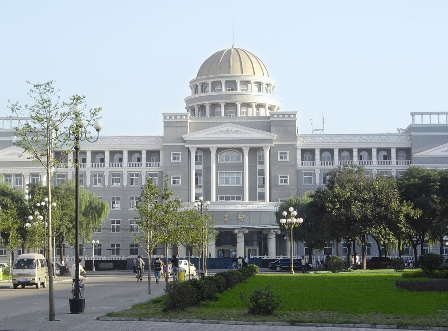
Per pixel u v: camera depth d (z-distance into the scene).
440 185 93.25
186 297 30.97
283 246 118.44
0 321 28.11
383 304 33.31
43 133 31.97
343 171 88.94
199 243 75.19
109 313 30.06
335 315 28.81
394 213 78.75
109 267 103.38
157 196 48.75
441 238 92.38
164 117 123.88
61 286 59.31
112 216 122.75
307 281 53.88
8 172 122.94
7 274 80.75
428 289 41.75
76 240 32.56
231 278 45.91
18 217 83.81
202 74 142.12
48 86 30.83
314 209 88.75
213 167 122.50
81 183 123.94
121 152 125.38
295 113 123.62
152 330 24.58
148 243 47.09
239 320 27.09
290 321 26.52
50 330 24.97
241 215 114.94
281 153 122.94
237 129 122.50
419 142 122.44
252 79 139.25
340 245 118.12
